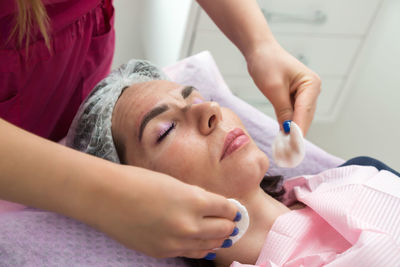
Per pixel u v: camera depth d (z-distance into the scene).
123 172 0.52
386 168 1.01
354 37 1.90
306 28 1.80
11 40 0.83
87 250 0.81
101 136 0.94
